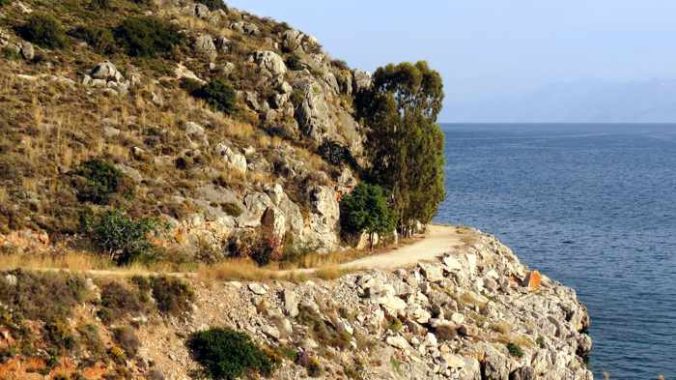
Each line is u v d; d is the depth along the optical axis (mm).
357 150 64562
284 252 47719
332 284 42125
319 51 75312
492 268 56625
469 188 144125
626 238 93312
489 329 45906
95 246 40375
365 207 54594
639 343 55594
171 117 54938
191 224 44594
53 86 53875
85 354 29750
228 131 56625
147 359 31219
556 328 51219
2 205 40469
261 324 35812
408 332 42312
